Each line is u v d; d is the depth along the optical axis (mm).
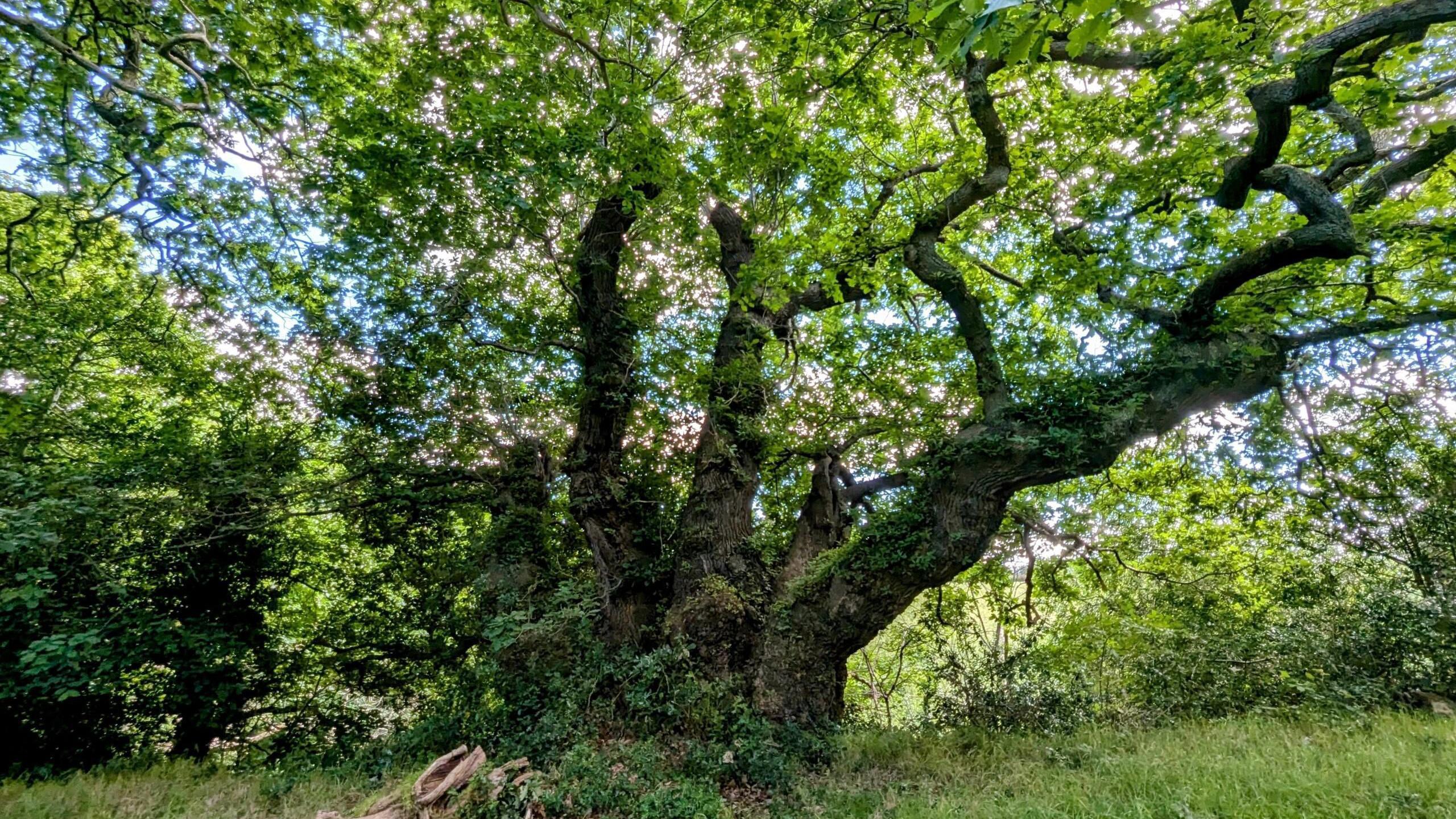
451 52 8984
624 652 8586
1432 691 8164
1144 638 9680
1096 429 7688
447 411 11242
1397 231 7090
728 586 8922
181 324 10773
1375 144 8078
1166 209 8312
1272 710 8000
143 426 10891
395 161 7230
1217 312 7676
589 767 6418
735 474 9797
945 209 8922
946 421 11633
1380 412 10500
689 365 12594
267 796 6645
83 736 9273
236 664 9992
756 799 6555
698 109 9867
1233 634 9438
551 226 9609
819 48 8047
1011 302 11586
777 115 8234
